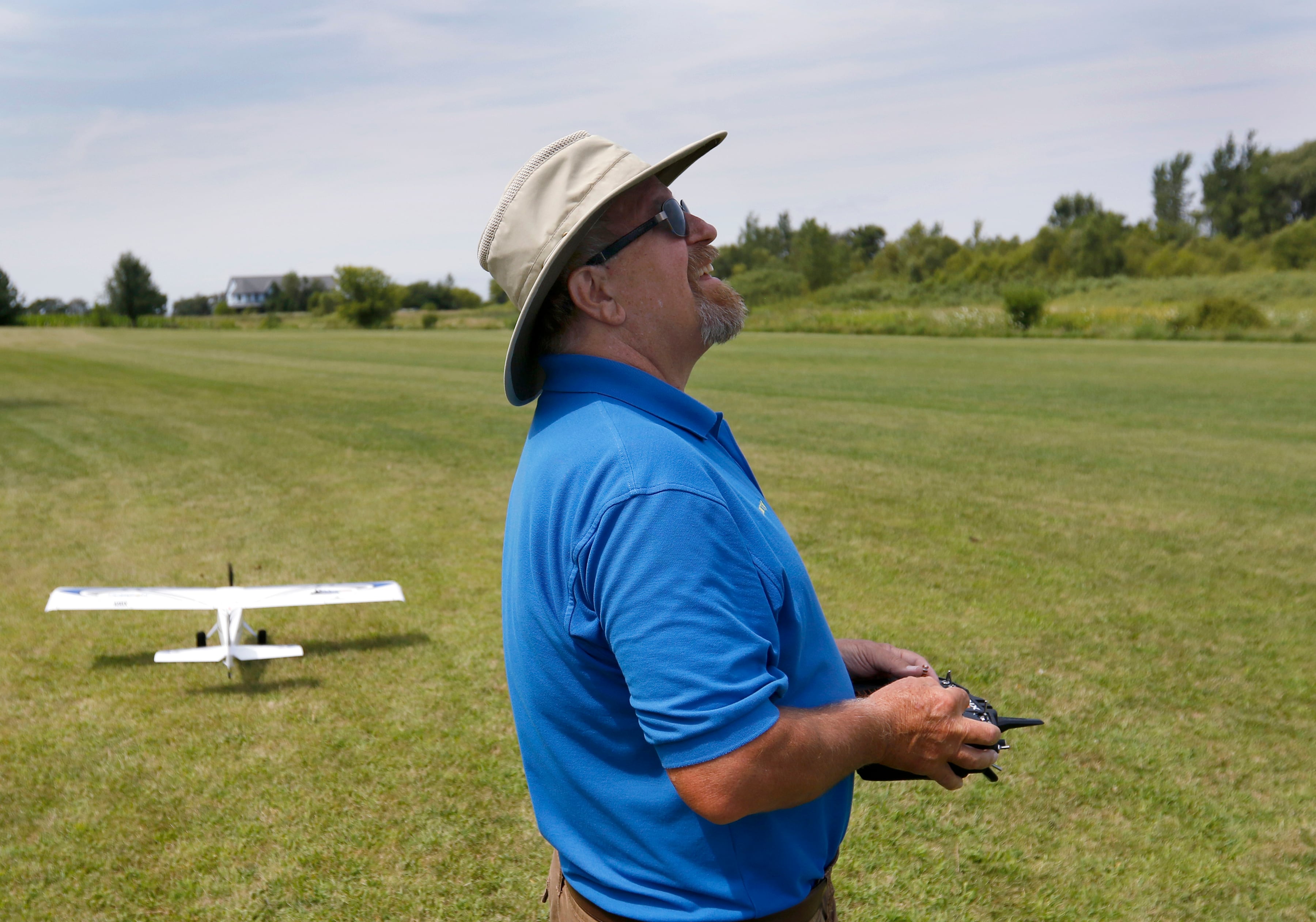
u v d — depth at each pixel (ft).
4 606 19.53
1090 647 16.31
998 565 21.31
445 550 23.66
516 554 3.60
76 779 12.16
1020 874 9.86
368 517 27.20
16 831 10.92
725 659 3.00
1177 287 169.48
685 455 3.29
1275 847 10.37
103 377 77.41
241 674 15.78
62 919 9.30
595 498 3.22
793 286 242.99
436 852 10.41
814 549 22.62
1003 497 28.40
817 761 3.18
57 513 27.99
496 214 3.82
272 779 12.10
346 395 61.05
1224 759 12.32
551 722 3.55
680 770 2.98
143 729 13.69
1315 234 181.68
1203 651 16.14
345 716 14.07
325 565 22.43
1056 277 204.03
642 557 3.05
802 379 65.41
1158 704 13.99
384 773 12.23
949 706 3.61
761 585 3.30
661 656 2.97
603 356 3.78
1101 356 83.97
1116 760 12.26
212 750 12.97
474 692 14.89
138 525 26.40
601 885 3.63
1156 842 10.44
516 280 3.74
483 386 66.49
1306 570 20.92
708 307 3.93
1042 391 56.54
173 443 41.39
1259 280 165.07
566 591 3.31
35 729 13.70
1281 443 37.63
